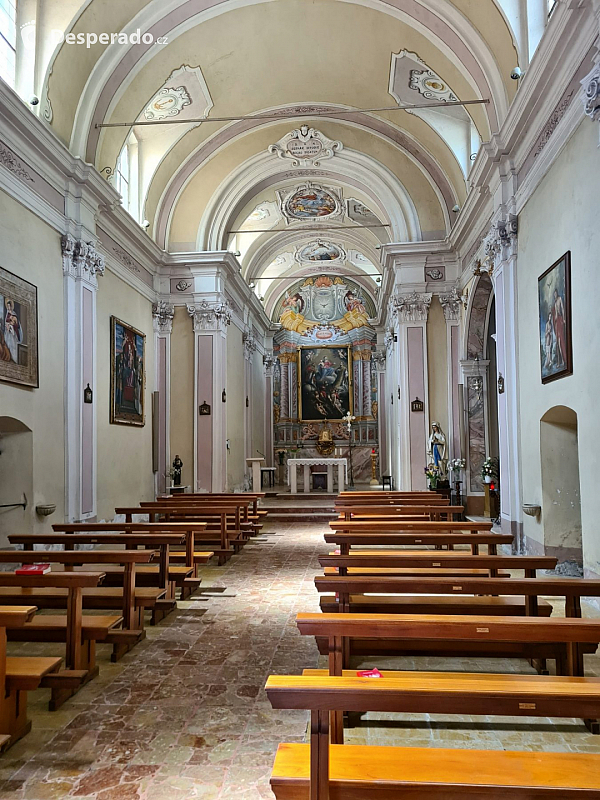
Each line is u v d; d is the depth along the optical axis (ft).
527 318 28.35
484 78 30.89
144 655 16.49
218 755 11.03
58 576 13.88
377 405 80.89
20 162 27.76
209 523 34.76
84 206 33.42
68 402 31.76
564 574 26.03
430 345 48.29
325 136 47.14
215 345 50.01
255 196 54.19
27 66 29.14
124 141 38.70
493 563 15.37
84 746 11.37
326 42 37.17
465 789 7.21
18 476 28.30
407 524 22.35
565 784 7.54
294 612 20.88
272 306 82.79
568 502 26.35
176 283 50.47
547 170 25.34
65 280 31.96
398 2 31.86
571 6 19.95
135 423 43.45
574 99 22.08
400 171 48.34
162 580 20.70
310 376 82.89
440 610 15.11
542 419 26.48
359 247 69.41
